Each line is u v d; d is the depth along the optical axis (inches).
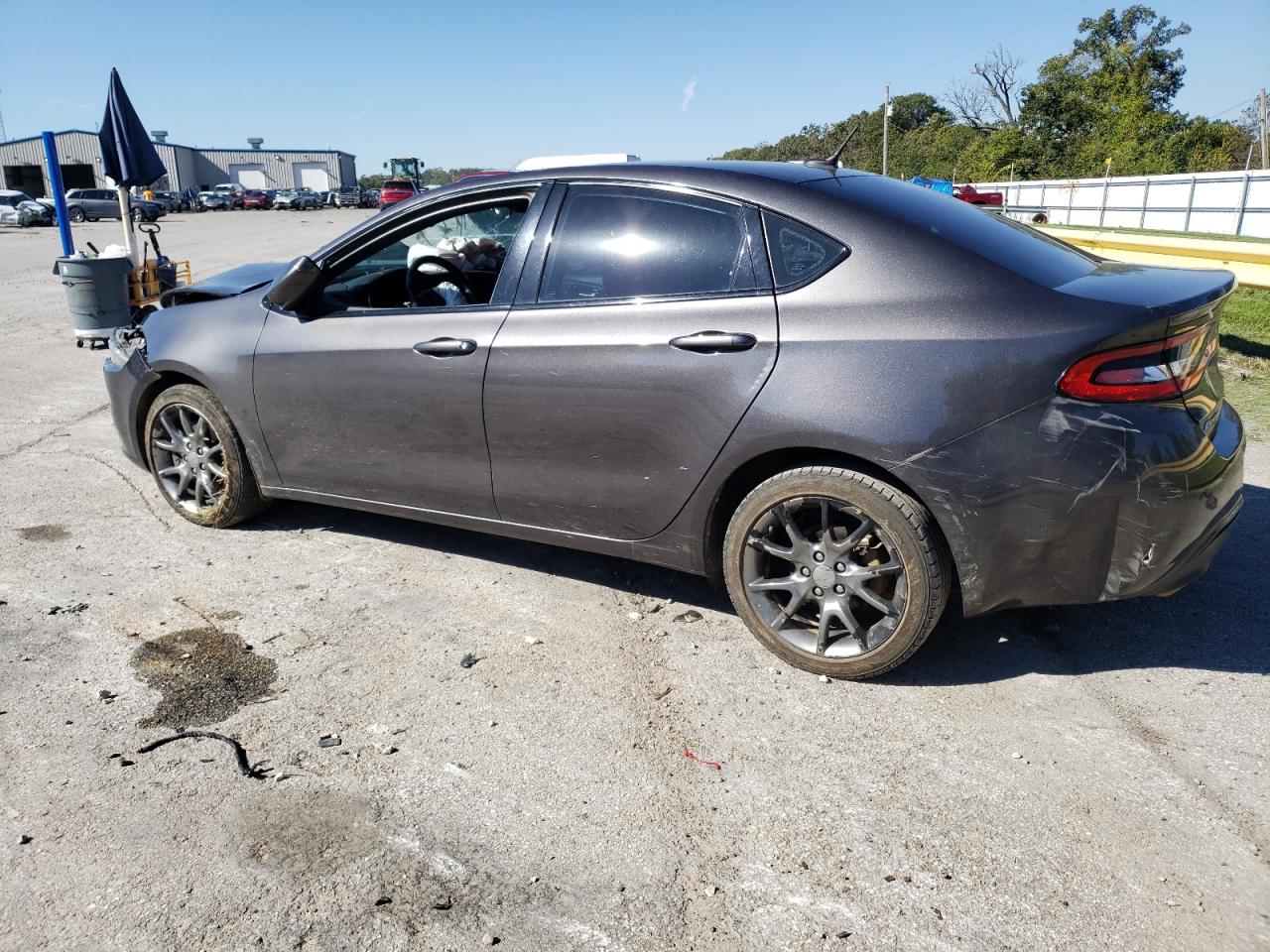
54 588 151.3
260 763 105.8
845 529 119.3
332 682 123.2
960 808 97.7
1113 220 1322.6
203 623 139.5
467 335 137.2
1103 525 106.2
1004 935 81.2
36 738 110.2
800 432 114.2
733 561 126.3
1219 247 266.4
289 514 186.2
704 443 121.6
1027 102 1967.3
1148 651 128.1
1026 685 120.6
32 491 198.5
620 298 128.0
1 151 2721.5
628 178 131.9
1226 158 1739.7
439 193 146.6
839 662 121.1
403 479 150.0
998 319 107.5
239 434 166.9
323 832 94.4
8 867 89.3
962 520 109.0
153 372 173.3
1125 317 103.0
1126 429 103.3
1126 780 101.4
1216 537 112.8
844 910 84.3
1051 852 91.0
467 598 148.3
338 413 151.6
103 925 82.3
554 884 87.7
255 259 828.6
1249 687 118.7
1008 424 105.7
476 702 118.5
